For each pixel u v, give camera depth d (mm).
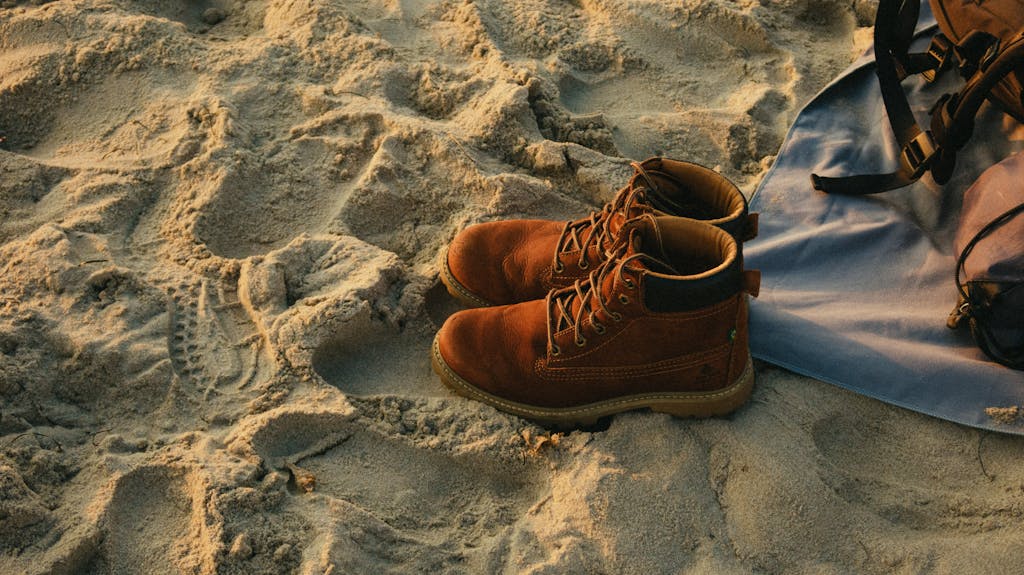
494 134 1971
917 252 1847
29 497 1583
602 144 2000
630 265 1631
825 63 2146
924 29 2039
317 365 1743
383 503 1646
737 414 1710
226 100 1981
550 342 1675
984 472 1680
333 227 1874
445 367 1722
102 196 1870
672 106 2084
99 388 1684
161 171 1908
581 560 1596
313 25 2107
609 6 2199
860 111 2018
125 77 2023
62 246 1784
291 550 1578
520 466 1676
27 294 1747
